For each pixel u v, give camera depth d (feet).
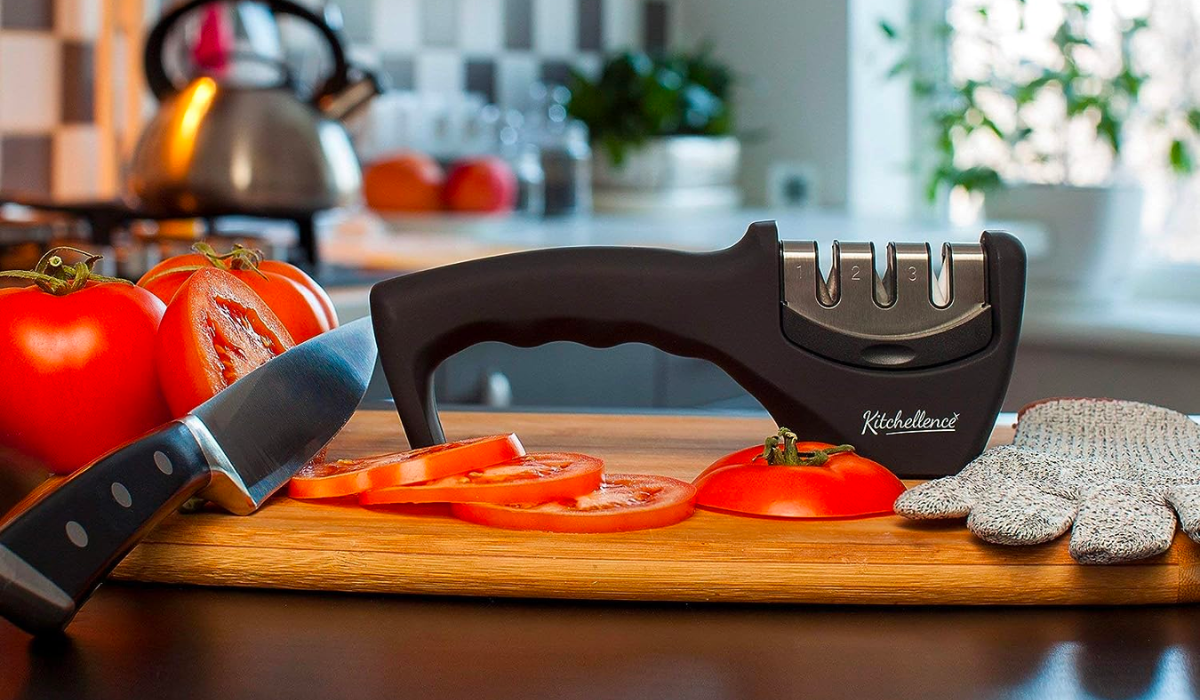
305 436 2.02
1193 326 6.42
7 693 1.38
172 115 4.60
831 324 2.17
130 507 1.56
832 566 1.70
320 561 1.74
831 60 8.52
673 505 1.81
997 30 7.70
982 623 1.65
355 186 4.97
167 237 4.88
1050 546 1.70
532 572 1.71
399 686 1.42
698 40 9.36
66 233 5.12
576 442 2.52
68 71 6.36
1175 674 1.47
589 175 8.09
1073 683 1.44
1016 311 2.17
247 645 1.55
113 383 2.10
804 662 1.51
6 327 2.08
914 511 1.74
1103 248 6.94
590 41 9.00
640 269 2.14
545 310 2.13
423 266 5.15
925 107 8.71
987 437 2.19
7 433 2.12
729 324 2.16
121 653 1.51
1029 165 7.27
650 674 1.46
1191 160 7.39
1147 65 7.35
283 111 4.66
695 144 8.07
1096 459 1.94
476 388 4.80
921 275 2.18
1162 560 1.69
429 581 1.73
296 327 2.39
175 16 4.67
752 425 2.70
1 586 1.41
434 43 8.20
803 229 6.75
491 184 7.30
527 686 1.42
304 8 4.72
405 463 1.84
